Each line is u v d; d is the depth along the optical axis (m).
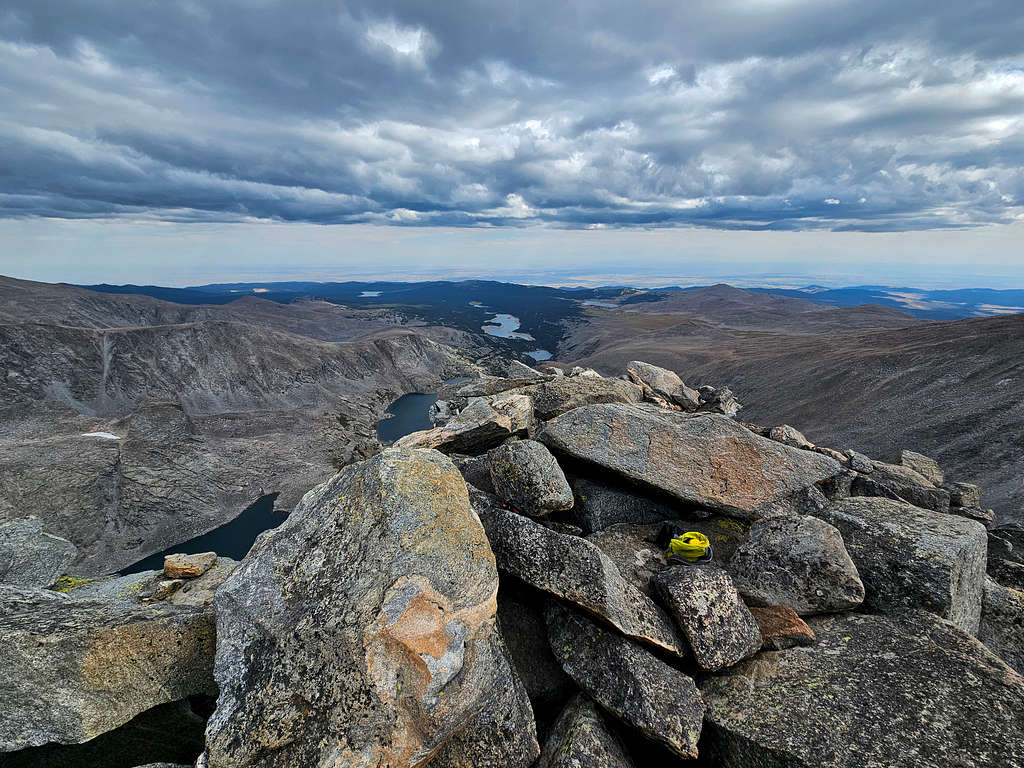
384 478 7.80
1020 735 6.45
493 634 7.00
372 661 5.98
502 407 14.24
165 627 7.94
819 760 6.25
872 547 10.10
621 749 6.66
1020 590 12.20
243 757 5.75
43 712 7.39
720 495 11.47
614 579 7.93
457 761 6.21
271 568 7.44
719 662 7.50
